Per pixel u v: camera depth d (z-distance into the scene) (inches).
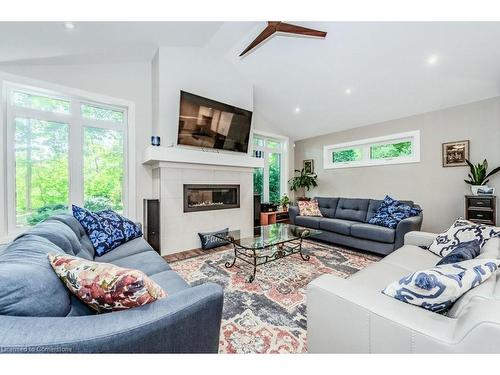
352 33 106.1
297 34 95.4
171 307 31.3
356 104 158.2
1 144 96.9
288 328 60.6
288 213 187.8
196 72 137.5
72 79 112.3
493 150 127.1
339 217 158.4
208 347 35.2
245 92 159.3
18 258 34.3
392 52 111.1
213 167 143.9
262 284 86.0
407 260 71.0
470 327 26.3
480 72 111.9
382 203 138.5
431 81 124.0
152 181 137.6
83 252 65.9
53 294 30.4
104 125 125.6
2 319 24.1
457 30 93.9
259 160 161.8
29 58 96.3
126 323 27.4
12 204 101.3
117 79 125.6
